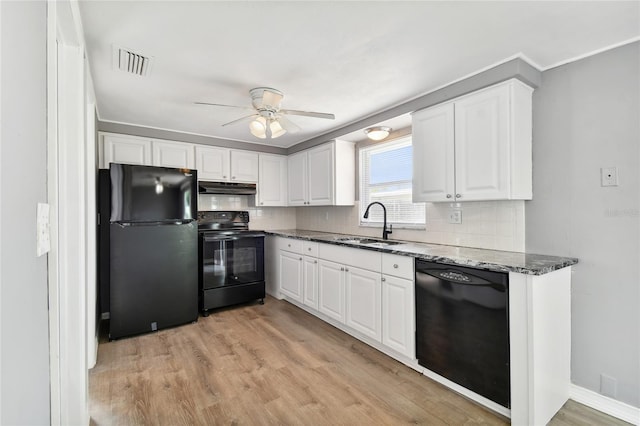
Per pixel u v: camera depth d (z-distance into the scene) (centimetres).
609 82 182
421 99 257
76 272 153
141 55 192
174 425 168
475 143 216
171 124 338
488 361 178
